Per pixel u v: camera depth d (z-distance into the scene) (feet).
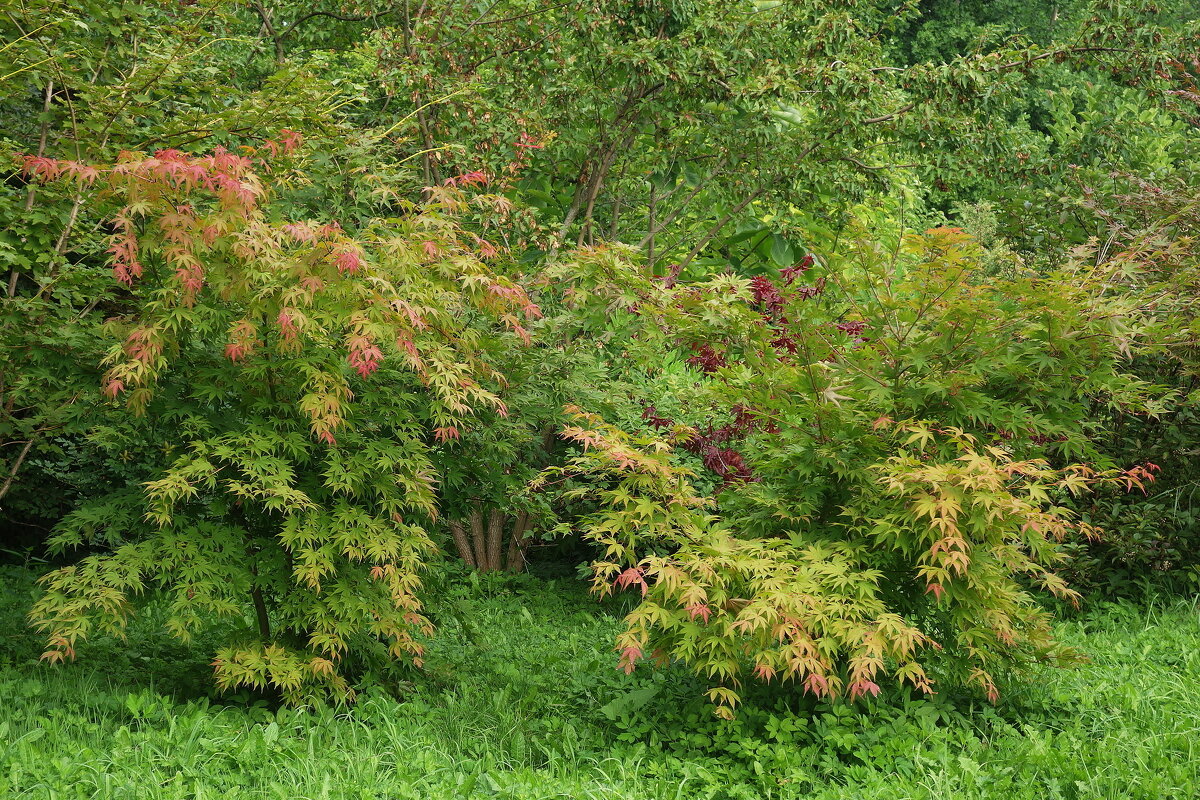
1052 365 16.87
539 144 30.73
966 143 31.24
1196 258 24.21
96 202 16.40
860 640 15.20
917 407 17.19
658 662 16.29
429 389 18.33
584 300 19.58
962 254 16.29
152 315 16.26
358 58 34.71
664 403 28.43
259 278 15.79
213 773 14.01
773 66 30.09
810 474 17.34
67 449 29.48
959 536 14.96
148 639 21.72
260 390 17.22
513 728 16.85
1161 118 39.88
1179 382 26.66
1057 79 59.21
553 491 29.84
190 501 17.70
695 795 14.60
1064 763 14.94
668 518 16.26
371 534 17.25
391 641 19.02
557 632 25.58
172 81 22.11
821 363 16.87
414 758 15.12
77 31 21.63
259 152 20.61
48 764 13.78
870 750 15.29
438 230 17.76
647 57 29.25
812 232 32.60
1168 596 26.27
